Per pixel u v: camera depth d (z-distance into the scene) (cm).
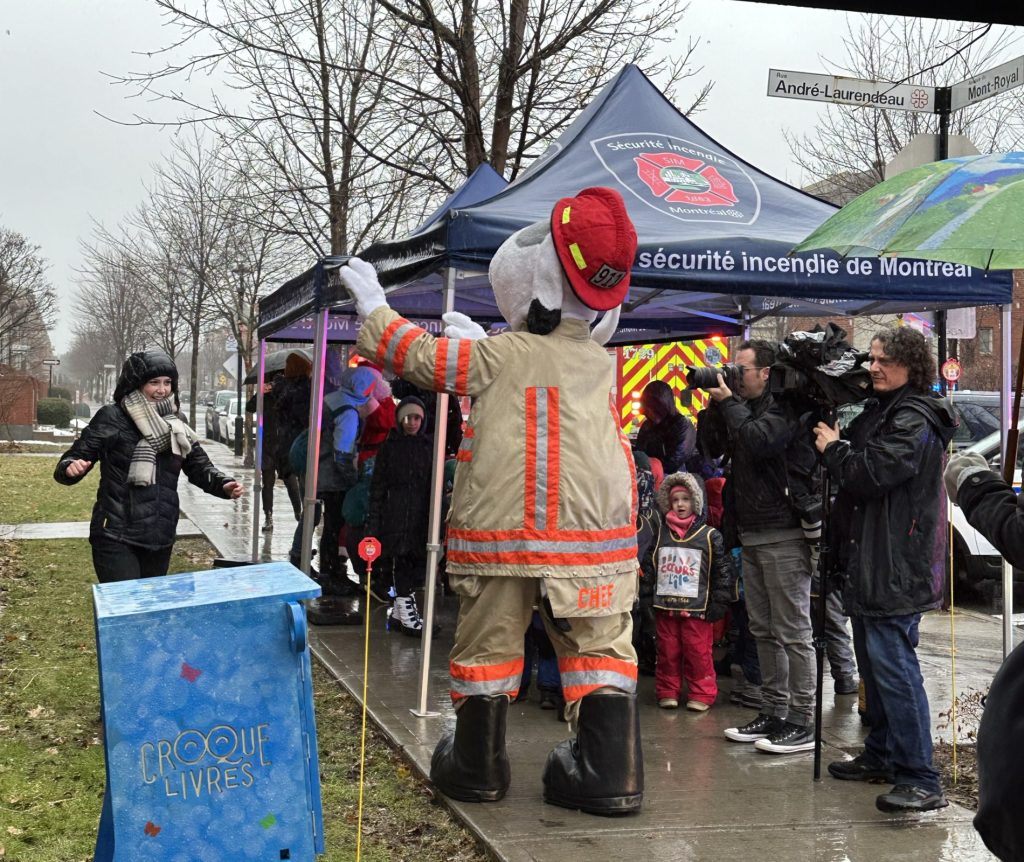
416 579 848
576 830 443
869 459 462
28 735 589
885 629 477
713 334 1032
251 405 2569
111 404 604
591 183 680
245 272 2586
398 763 541
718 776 519
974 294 671
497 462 449
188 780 326
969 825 455
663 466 764
